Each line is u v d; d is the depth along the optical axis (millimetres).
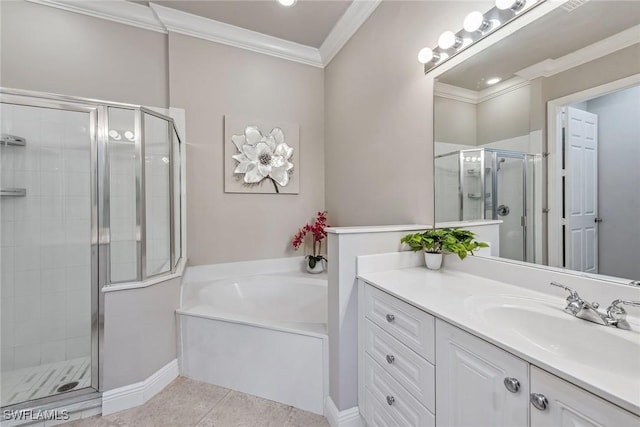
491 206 1176
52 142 1843
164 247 1884
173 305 1769
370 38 1969
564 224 927
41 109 1808
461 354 754
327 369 1418
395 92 1727
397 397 1020
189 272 2262
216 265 2355
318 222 2545
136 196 1745
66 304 1897
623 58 784
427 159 1490
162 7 2068
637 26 756
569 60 909
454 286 1086
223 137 2359
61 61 1949
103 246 1656
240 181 2420
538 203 1004
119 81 2102
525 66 1039
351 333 1310
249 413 1455
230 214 2398
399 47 1684
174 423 1397
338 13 2121
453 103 1334
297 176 2639
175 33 2193
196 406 1509
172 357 1741
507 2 1035
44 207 1870
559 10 935
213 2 2020
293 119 2623
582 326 723
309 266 2518
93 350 1548
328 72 2637
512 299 925
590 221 855
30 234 1858
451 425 788
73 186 1878
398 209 1720
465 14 1258
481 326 722
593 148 850
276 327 1532
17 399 1489
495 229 1158
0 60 1809
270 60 2525
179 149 2203
